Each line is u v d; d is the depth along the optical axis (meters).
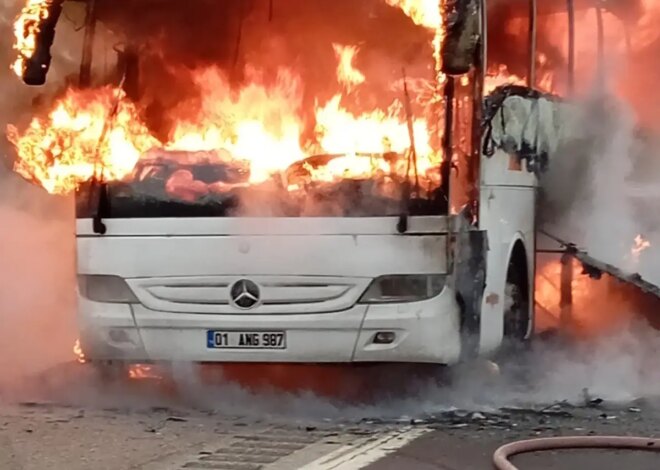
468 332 9.03
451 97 8.79
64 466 7.04
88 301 9.11
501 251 9.87
